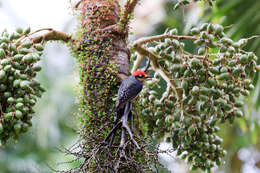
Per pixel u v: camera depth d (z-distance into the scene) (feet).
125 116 22.35
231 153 53.72
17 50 22.15
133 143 21.30
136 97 25.34
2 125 21.48
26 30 23.36
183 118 24.97
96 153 21.68
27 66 22.29
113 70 24.34
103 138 23.29
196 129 24.73
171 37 24.91
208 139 25.54
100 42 24.58
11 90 21.74
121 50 24.85
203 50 23.86
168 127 25.79
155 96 25.61
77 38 25.36
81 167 21.09
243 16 33.40
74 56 25.85
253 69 24.36
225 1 36.40
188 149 26.14
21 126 21.89
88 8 25.20
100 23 24.99
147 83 26.00
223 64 23.90
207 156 26.40
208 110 24.13
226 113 25.14
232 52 23.47
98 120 23.85
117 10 25.62
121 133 23.08
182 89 25.26
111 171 20.58
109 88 24.27
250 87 24.88
